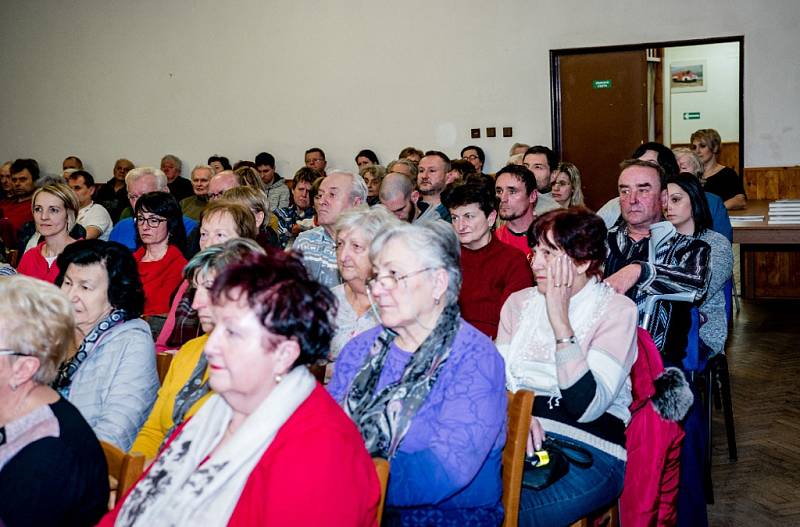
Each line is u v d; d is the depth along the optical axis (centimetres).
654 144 396
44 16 1015
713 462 351
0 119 1044
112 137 1012
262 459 138
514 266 322
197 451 148
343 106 923
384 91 906
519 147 770
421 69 890
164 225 369
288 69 938
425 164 516
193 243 396
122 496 157
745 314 648
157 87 987
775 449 362
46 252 402
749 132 784
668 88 1174
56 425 151
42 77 1025
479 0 862
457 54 876
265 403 140
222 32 955
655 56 1031
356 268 257
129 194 530
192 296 285
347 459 136
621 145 838
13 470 145
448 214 486
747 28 778
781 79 771
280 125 948
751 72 779
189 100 977
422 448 177
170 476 147
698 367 281
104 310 225
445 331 184
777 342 554
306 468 132
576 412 207
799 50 765
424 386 180
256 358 139
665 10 803
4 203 749
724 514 301
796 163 774
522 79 857
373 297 193
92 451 154
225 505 136
